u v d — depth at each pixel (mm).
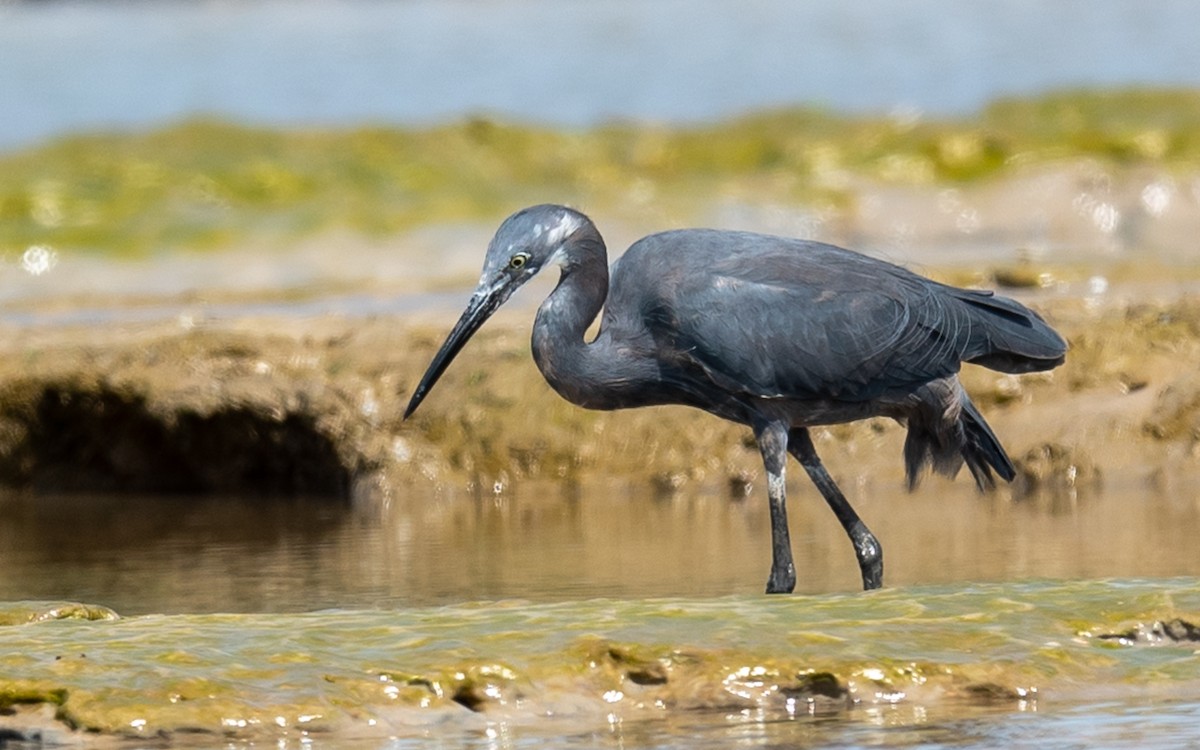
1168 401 14961
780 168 30328
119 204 27359
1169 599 9617
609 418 15742
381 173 29250
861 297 11031
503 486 15664
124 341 16250
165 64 45875
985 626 9266
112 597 11422
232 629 9312
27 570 12523
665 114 39719
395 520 14641
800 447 11414
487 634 9117
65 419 16328
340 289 21109
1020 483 14883
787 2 52500
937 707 8562
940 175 29141
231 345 16062
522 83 42969
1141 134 29781
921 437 11695
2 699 8367
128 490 16406
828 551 12633
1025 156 29391
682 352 11164
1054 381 15320
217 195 27969
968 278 18750
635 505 15000
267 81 43812
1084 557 11898
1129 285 18250
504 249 11172
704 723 8414
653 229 26531
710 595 11023
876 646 8953
